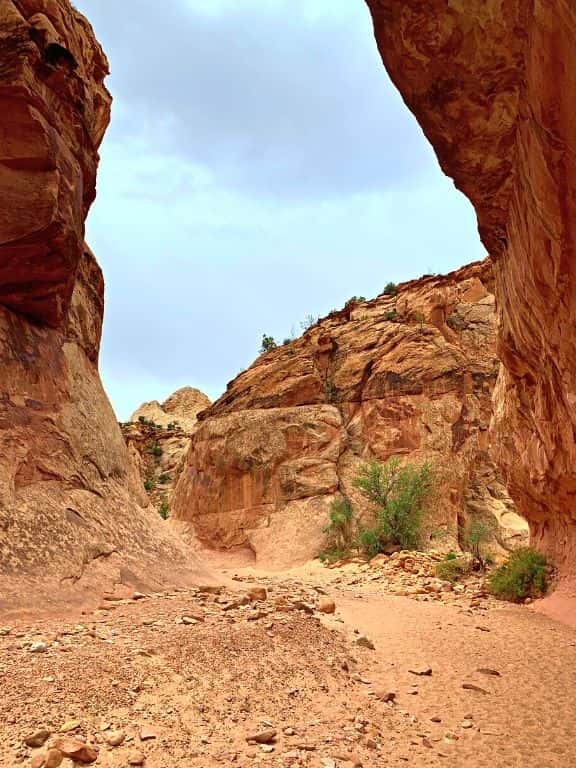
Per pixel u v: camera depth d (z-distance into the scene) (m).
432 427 26.58
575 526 10.61
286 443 28.53
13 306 8.88
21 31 7.55
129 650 4.85
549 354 8.66
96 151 10.86
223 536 28.28
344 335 32.50
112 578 7.63
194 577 9.16
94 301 11.43
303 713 4.38
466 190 8.16
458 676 5.84
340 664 5.75
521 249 7.85
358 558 21.44
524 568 11.44
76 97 8.80
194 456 32.22
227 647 5.36
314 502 26.19
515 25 5.50
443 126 7.07
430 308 31.02
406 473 23.59
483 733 4.34
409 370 28.08
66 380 9.45
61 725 3.47
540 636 7.81
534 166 6.18
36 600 6.25
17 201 7.86
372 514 24.89
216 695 4.34
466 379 28.14
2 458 7.51
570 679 5.83
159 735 3.58
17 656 4.49
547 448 10.15
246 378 34.44
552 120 5.38
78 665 4.35
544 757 3.96
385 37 6.31
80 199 9.15
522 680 5.77
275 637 6.07
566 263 6.62
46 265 8.55
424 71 6.42
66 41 8.71
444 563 16.36
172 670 4.57
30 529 7.14
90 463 9.05
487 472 28.70
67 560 7.20
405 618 8.88
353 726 4.22
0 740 3.23
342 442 28.12
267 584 12.15
